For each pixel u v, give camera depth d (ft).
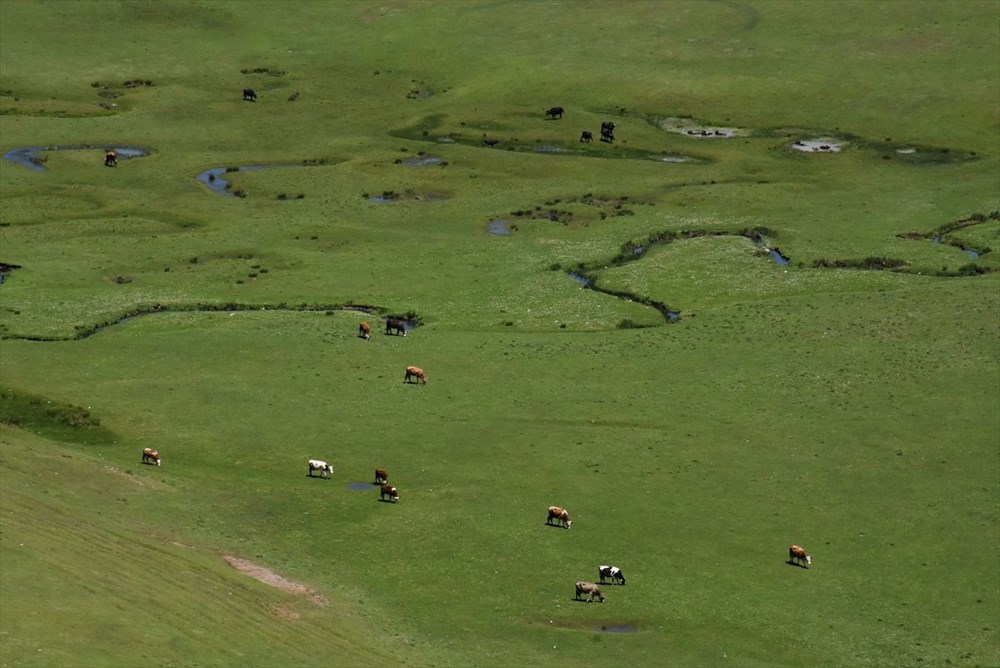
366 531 211.00
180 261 344.08
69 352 282.97
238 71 514.68
